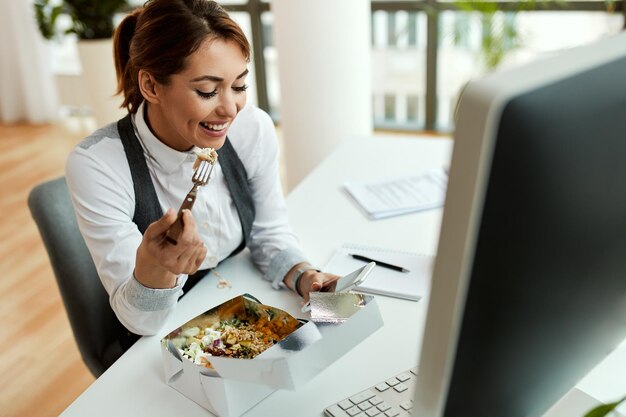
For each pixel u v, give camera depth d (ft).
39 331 7.54
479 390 1.73
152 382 3.14
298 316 3.66
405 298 3.71
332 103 9.51
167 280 3.28
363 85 9.70
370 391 2.92
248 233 4.25
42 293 8.34
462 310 1.51
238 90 3.52
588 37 11.32
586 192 1.59
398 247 4.32
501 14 11.04
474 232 1.40
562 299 1.75
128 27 3.71
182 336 3.17
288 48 9.27
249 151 4.22
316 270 3.84
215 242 4.10
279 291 3.93
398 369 3.14
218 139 3.58
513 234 1.47
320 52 9.18
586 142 1.51
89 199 3.65
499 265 1.49
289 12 9.02
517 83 1.33
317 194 5.21
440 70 12.87
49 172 12.58
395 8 12.55
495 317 1.58
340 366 3.17
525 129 1.34
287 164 10.21
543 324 1.75
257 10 13.64
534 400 2.01
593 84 1.49
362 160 5.87
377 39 13.21
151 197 3.86
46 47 15.11
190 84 3.32
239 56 3.38
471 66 12.41
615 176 1.66
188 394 3.01
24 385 6.66
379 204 4.92
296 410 2.90
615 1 10.93
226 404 2.81
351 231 4.58
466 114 1.34
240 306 3.35
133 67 3.53
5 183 12.09
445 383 1.64
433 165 5.67
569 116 1.44
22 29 14.80
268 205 4.38
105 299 4.44
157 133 3.75
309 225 4.70
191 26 3.20
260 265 4.21
